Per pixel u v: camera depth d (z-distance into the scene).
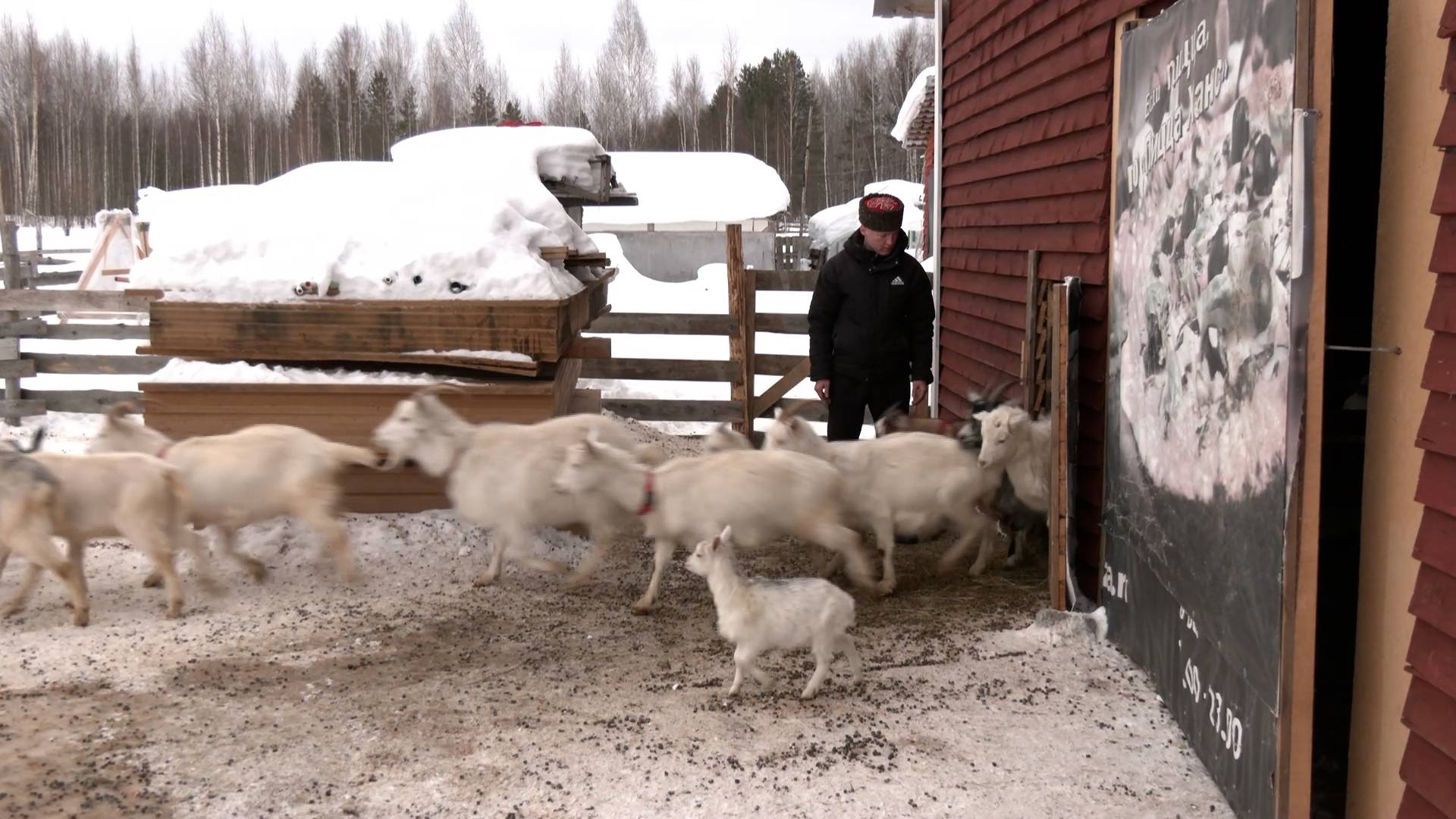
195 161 65.56
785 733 4.64
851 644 5.15
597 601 6.48
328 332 7.39
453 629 5.95
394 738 4.59
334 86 68.75
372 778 4.24
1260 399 3.60
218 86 66.25
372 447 7.48
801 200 69.88
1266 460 3.56
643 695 5.06
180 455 6.27
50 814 3.93
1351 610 4.44
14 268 12.62
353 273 7.40
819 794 4.11
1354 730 3.58
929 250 21.98
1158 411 4.82
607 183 10.42
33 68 56.97
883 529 6.54
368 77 72.00
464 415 7.41
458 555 7.14
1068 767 4.32
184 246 7.56
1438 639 2.99
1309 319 3.31
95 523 5.87
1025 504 6.80
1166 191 4.68
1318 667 4.44
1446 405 2.98
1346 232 4.48
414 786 4.18
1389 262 3.42
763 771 4.29
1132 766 4.32
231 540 6.58
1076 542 6.18
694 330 11.32
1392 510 3.37
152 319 7.45
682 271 38.78
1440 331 3.02
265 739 4.57
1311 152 3.26
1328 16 3.22
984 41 9.28
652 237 38.62
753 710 4.88
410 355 7.36
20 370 11.83
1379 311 3.47
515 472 6.36
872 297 7.99
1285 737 3.42
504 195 8.33
